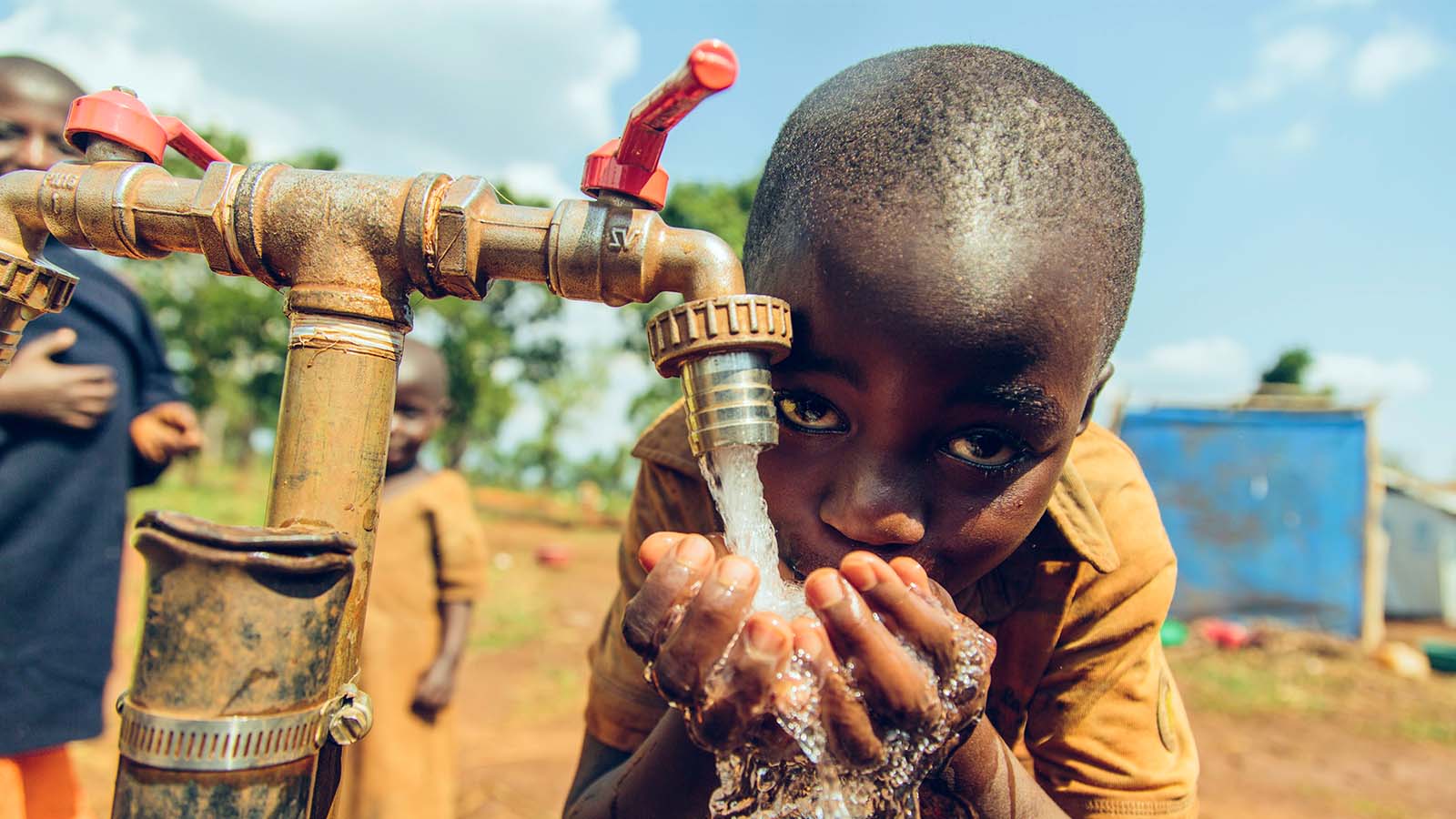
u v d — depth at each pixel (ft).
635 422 100.37
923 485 3.88
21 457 8.82
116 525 9.73
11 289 3.68
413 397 14.12
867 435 3.83
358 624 3.51
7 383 8.66
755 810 3.93
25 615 8.88
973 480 3.90
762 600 3.52
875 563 3.41
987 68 4.18
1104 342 4.19
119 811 2.89
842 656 3.35
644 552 3.58
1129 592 5.46
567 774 17.47
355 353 3.56
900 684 3.27
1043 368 3.68
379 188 3.61
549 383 115.24
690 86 3.20
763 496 4.10
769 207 4.28
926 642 3.40
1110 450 6.01
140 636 2.91
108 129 3.82
